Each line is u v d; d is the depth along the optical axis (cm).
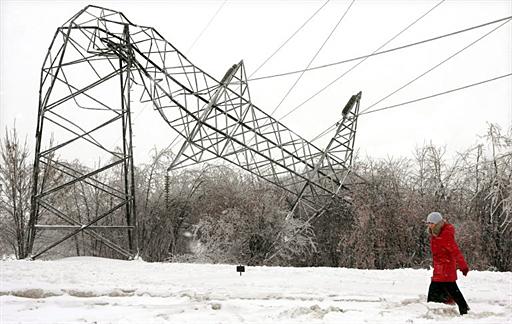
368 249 3516
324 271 1534
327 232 4069
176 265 1798
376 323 675
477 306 946
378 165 4053
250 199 3803
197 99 3138
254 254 3728
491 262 3341
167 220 4066
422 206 3703
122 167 4300
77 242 4072
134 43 2709
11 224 3753
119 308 790
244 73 3222
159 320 672
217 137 3203
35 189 2528
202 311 761
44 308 789
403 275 1446
